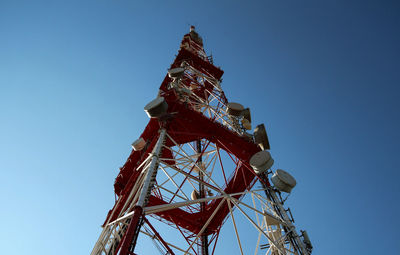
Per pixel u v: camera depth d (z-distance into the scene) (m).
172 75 29.77
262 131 25.33
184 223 24.98
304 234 19.16
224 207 24.77
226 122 27.69
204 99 35.50
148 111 21.34
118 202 20.48
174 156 26.69
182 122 23.30
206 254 22.80
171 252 13.28
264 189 21.56
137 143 22.81
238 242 16.78
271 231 21.70
